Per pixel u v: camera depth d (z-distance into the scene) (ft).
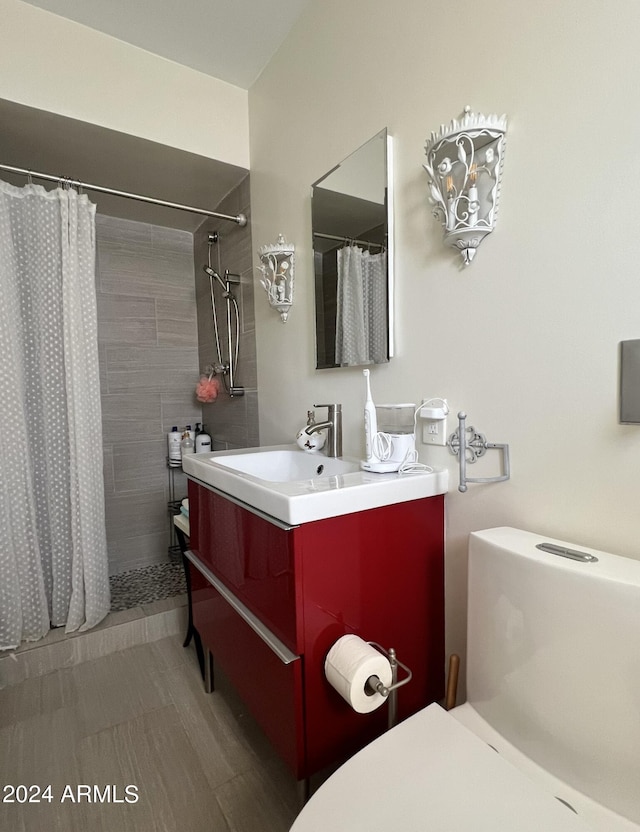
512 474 3.37
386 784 2.23
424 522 3.80
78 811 3.64
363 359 4.67
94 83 5.63
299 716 3.15
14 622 5.64
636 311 2.62
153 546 8.80
